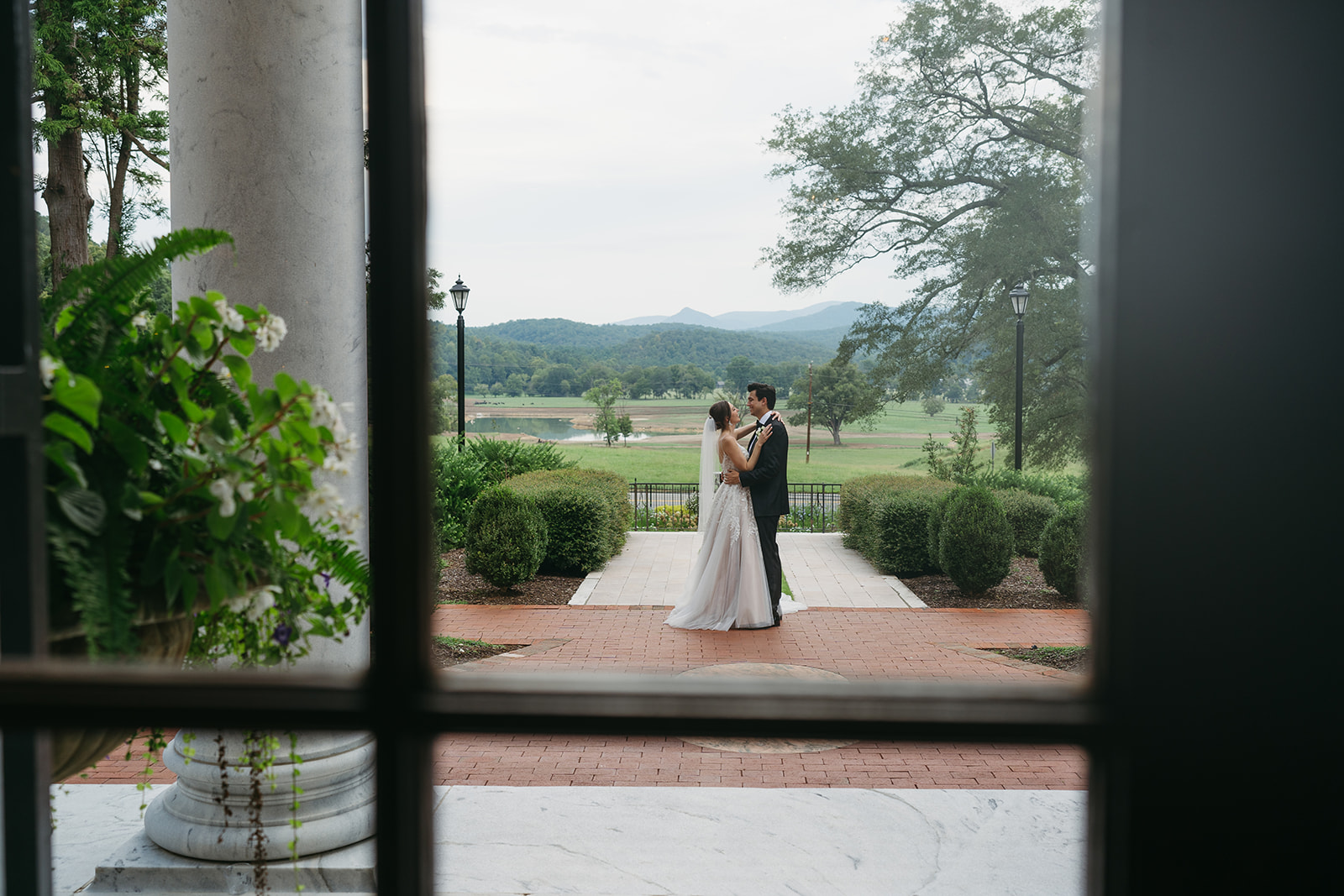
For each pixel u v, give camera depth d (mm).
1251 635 776
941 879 3510
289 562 2008
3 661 890
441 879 3463
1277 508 775
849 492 13969
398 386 830
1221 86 773
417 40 835
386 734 803
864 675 6895
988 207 20750
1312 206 771
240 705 812
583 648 7797
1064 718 777
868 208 21516
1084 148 17484
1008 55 19453
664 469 39906
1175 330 776
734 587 8609
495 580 10273
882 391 23031
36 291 985
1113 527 781
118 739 1615
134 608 1484
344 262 3096
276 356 3002
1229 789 777
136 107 17422
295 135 2973
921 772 4984
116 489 1520
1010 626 8680
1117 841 789
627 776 4875
